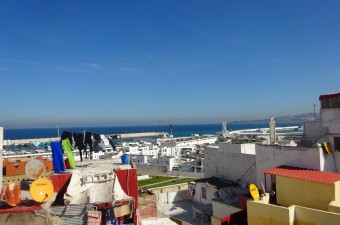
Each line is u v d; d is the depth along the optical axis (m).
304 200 25.12
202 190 44.22
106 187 21.14
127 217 21.66
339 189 23.62
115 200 19.81
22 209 18.88
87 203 19.11
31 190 18.91
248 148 44.50
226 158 43.88
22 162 44.69
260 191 33.97
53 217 18.91
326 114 35.53
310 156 29.09
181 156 128.25
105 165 27.77
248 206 25.45
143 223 27.78
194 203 46.19
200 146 155.00
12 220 18.72
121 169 23.80
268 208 23.88
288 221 22.55
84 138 28.36
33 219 18.80
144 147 137.75
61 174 22.42
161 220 28.73
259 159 34.91
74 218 19.03
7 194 18.88
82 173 23.38
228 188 39.44
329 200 23.52
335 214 20.70
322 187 24.05
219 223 29.11
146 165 83.12
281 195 26.86
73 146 28.66
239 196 34.22
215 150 45.97
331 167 29.36
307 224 22.08
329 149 29.33
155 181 67.00
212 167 46.53
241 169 41.38
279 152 32.31
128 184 23.39
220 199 38.03
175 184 60.75
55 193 21.72
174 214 41.97
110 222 20.91
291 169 28.69
